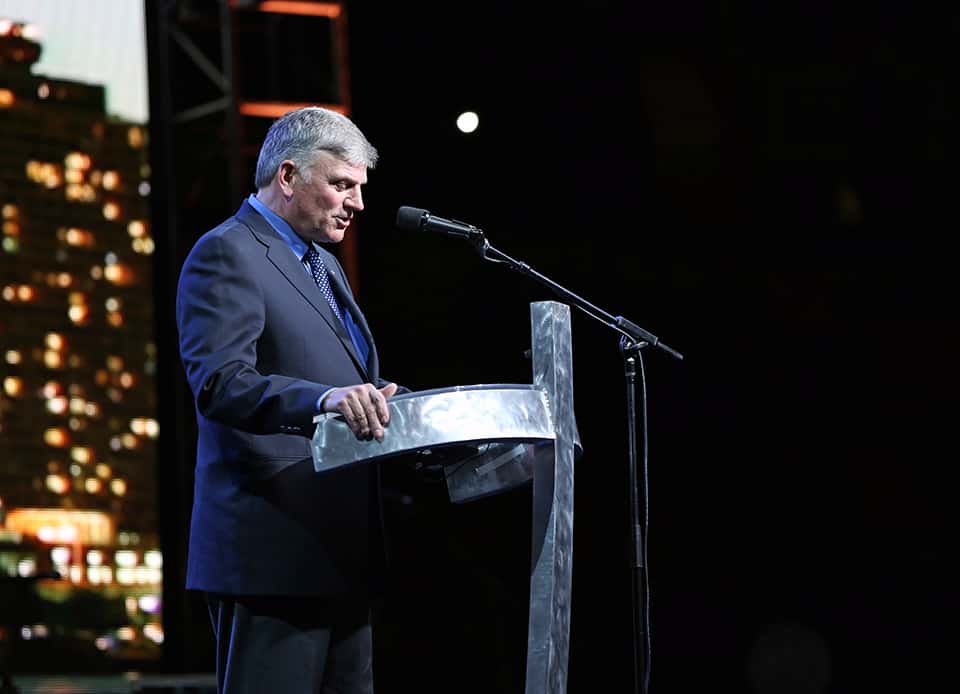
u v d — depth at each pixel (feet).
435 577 65.57
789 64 73.15
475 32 70.59
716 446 71.46
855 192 72.90
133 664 60.95
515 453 23.80
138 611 61.67
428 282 69.26
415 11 69.56
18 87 62.54
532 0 71.51
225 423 21.52
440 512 66.54
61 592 59.72
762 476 71.72
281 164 24.07
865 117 72.64
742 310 72.54
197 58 64.39
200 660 61.77
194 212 64.64
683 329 71.87
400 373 68.54
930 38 71.56
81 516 61.11
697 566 70.54
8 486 59.57
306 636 22.95
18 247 61.62
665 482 70.69
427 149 69.62
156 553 62.90
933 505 70.95
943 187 71.92
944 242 71.92
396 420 20.43
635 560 26.73
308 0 64.59
